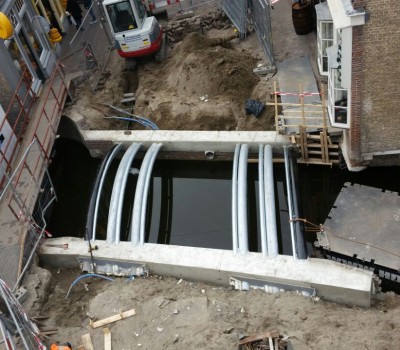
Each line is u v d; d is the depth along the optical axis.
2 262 10.82
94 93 17.47
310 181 13.96
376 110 11.36
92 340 9.52
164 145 14.62
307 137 13.15
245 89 15.82
